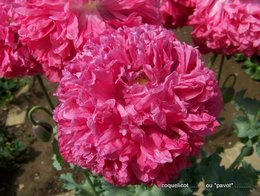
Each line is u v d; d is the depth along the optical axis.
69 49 0.28
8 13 0.29
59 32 0.27
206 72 0.24
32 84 0.71
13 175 0.62
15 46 0.29
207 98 0.23
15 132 0.66
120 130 0.22
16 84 0.71
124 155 0.22
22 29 0.27
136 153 0.23
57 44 0.27
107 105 0.22
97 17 0.28
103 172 0.24
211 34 0.32
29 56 0.29
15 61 0.29
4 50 0.30
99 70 0.22
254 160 0.58
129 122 0.22
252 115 0.42
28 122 0.67
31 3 0.27
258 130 0.41
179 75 0.23
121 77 0.24
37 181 0.60
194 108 0.23
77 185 0.44
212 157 0.41
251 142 0.42
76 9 0.28
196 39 0.34
